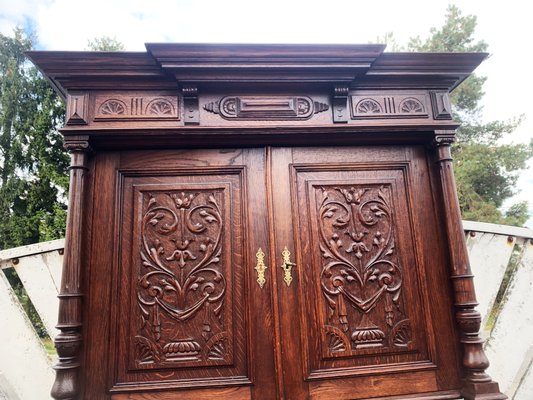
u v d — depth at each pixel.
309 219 1.33
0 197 8.01
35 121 8.38
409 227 1.36
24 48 9.66
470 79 7.74
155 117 1.30
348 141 1.38
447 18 8.12
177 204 1.30
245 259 1.27
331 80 1.35
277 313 1.23
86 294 1.19
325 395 1.19
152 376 1.17
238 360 1.21
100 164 1.30
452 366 1.26
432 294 1.31
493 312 3.65
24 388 1.68
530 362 1.82
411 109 1.40
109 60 1.27
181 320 1.22
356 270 1.30
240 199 1.32
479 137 7.90
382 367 1.24
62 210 7.60
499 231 1.91
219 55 1.26
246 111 1.34
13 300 1.74
